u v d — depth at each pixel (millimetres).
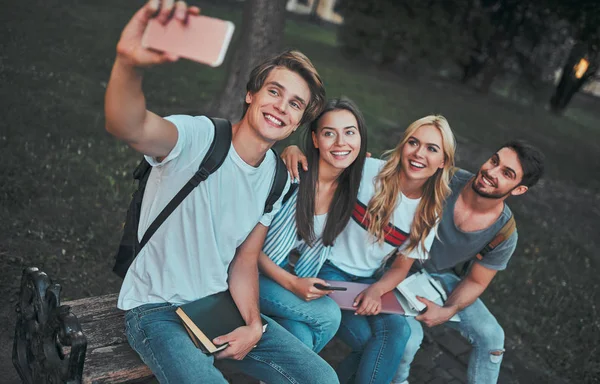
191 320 2133
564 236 6367
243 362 2322
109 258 3641
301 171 2551
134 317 2145
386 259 2893
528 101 15242
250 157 2074
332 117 2459
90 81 6570
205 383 2014
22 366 2344
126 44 1382
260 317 2303
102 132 5219
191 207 1999
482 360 2951
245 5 5988
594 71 14445
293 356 2260
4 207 3742
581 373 3893
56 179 4223
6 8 8453
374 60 13875
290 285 2574
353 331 2742
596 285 5281
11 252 3406
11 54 6547
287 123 2043
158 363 2053
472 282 2996
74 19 9031
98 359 2162
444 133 2578
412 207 2719
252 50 5992
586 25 12969
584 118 17172
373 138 7723
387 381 2592
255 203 2154
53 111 5332
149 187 2053
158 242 2059
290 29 15547
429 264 3121
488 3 13852
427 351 3672
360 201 2703
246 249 2332
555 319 4449
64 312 1950
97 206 4078
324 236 2678
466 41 13398
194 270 2139
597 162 10828
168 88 7207
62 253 3525
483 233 2877
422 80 13750
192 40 1324
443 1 13188
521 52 14477
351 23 13125
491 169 2729
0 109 5012
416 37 12992
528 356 3957
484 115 11734
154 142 1762
